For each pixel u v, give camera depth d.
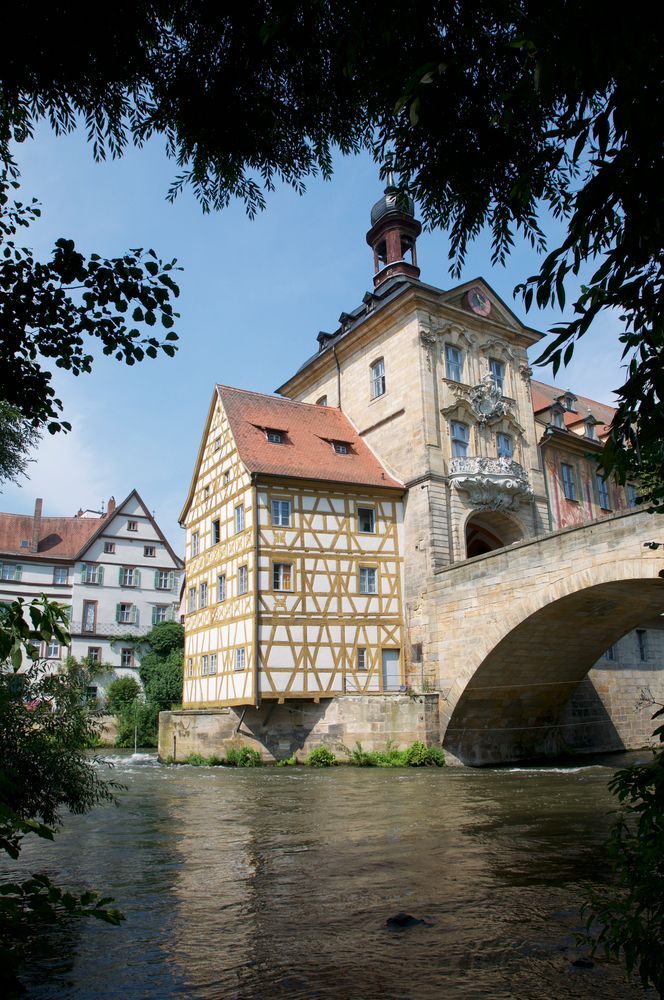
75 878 7.83
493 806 13.52
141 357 5.45
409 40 5.62
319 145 7.87
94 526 49.06
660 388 3.16
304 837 10.39
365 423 31.23
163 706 39.31
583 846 9.40
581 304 3.31
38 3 5.85
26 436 13.35
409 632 26.66
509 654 23.03
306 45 6.74
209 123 7.57
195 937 5.79
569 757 27.20
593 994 4.54
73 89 6.71
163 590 46.94
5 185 6.08
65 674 8.54
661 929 3.17
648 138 2.93
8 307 5.15
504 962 5.14
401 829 11.01
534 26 3.05
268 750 24.69
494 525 30.94
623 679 30.53
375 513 27.72
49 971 5.05
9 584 44.66
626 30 2.88
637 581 18.53
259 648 24.48
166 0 6.47
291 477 26.17
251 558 25.27
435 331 29.55
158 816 12.72
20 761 7.60
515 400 31.70
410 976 4.90
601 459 3.40
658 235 3.07
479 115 6.02
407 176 6.75
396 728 23.58
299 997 4.57
